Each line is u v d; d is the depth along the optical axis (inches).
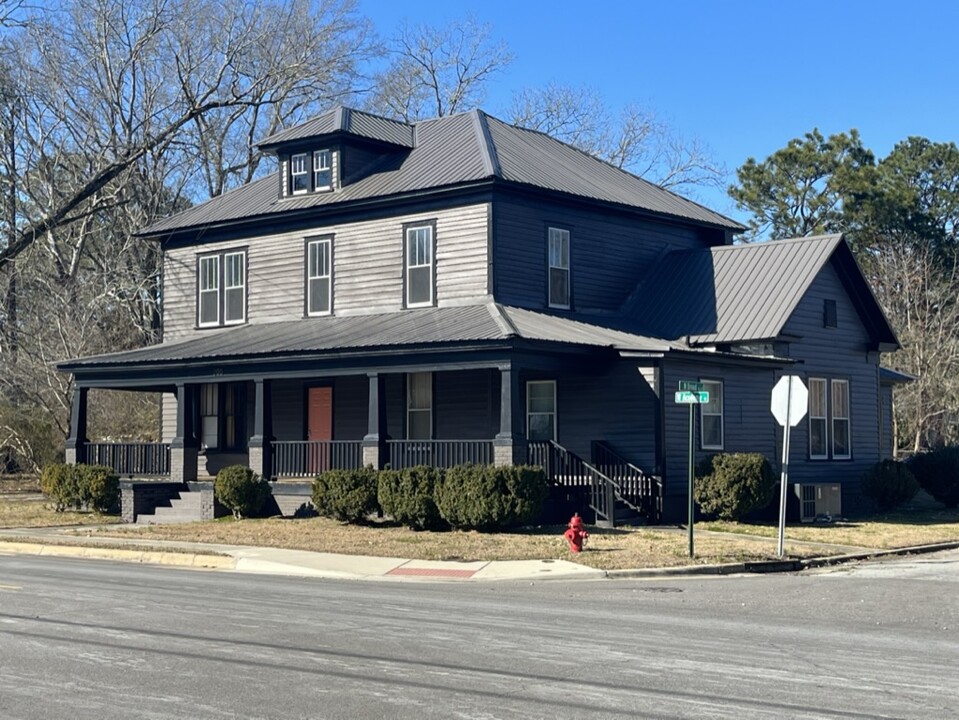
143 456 1222.3
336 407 1279.5
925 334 1882.4
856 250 2346.2
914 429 1882.4
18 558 861.8
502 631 504.1
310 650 456.4
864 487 1219.2
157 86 1862.7
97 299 1626.5
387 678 404.5
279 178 1333.7
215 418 1369.3
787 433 816.3
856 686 394.9
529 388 1156.5
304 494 1091.3
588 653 452.1
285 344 1129.4
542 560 786.8
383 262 1222.9
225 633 495.8
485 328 1023.0
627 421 1081.4
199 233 1370.6
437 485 950.4
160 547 876.6
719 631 510.6
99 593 629.6
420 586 696.4
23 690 385.1
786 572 775.1
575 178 1270.9
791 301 1171.9
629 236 1288.1
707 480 1030.4
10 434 1614.2
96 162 1785.2
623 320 1229.7
